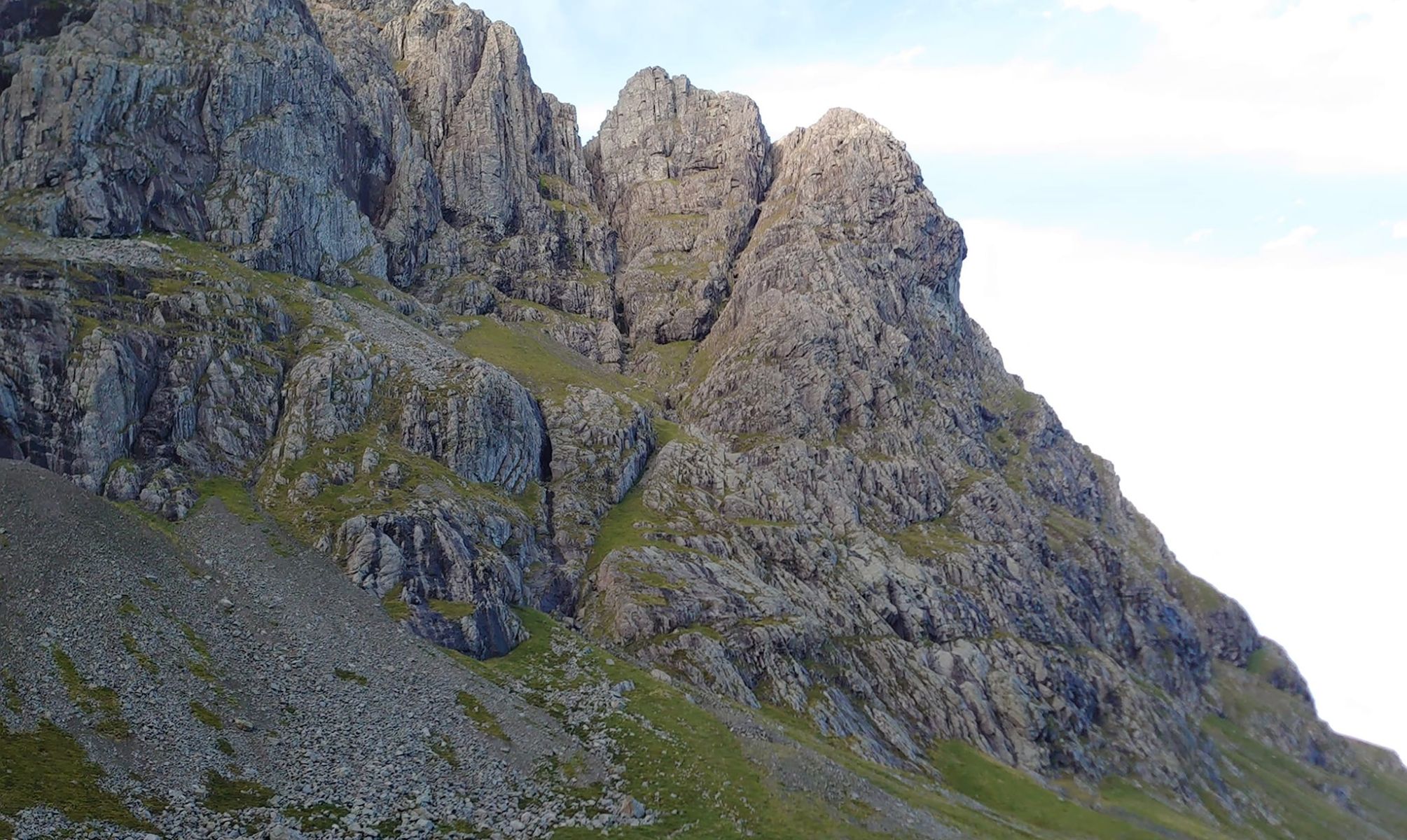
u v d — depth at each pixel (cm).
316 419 13938
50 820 6041
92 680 7781
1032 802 14012
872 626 16550
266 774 7638
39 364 11788
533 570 14362
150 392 12775
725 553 16312
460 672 10594
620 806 8812
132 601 9094
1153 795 16638
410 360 16412
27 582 8600
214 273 15700
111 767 6888
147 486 11600
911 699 15538
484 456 15300
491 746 9344
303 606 10538
